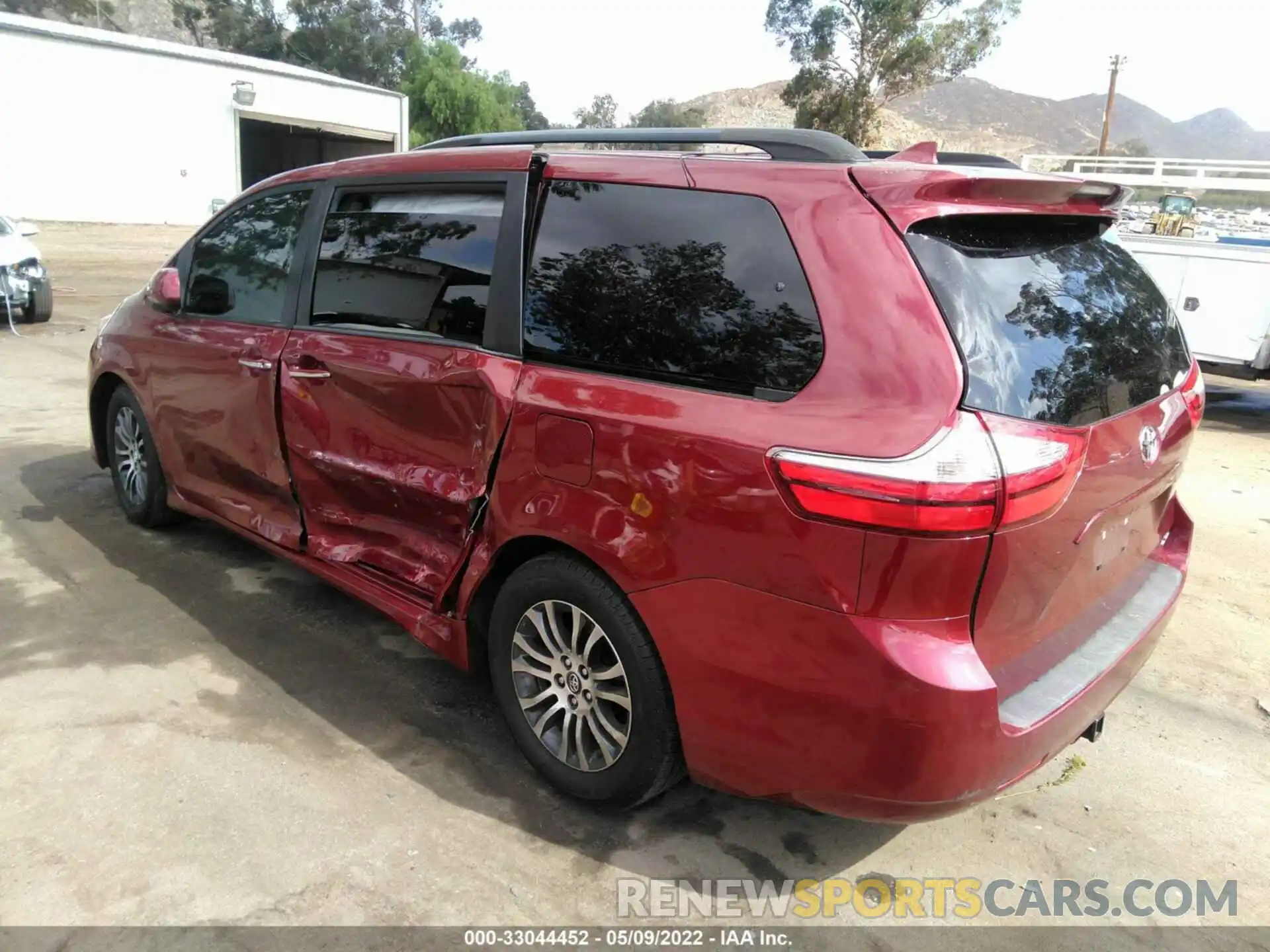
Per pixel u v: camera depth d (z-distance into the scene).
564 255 2.68
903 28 33.91
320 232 3.52
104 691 3.25
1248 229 10.05
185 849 2.50
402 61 63.94
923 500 1.91
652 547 2.32
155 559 4.40
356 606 4.02
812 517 2.03
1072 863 2.66
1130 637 2.61
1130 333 2.62
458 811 2.73
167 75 27.67
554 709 2.76
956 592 2.00
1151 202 11.00
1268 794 3.03
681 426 2.27
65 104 25.81
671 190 2.50
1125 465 2.38
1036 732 2.18
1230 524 5.90
